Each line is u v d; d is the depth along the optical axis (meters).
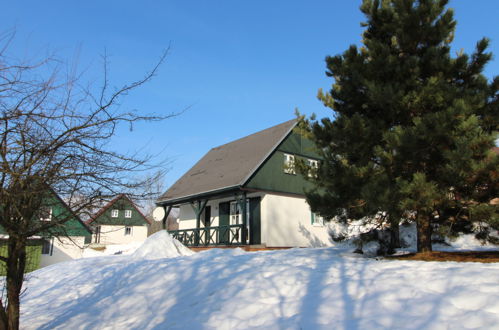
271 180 16.72
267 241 16.06
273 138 18.27
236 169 17.47
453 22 7.88
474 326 3.57
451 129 6.40
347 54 8.18
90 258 13.87
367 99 7.92
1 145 4.39
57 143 4.62
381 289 4.92
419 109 7.31
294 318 4.50
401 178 6.61
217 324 4.81
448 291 4.50
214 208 19.58
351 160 8.26
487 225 7.43
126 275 8.52
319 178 8.46
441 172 6.67
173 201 19.38
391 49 8.30
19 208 4.82
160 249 12.41
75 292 8.64
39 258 19.08
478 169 6.04
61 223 4.91
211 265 7.85
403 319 3.98
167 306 6.06
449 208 7.45
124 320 5.95
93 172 4.68
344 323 4.15
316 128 8.12
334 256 8.36
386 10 8.20
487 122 7.25
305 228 17.69
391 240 8.48
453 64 7.39
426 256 7.29
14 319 5.25
